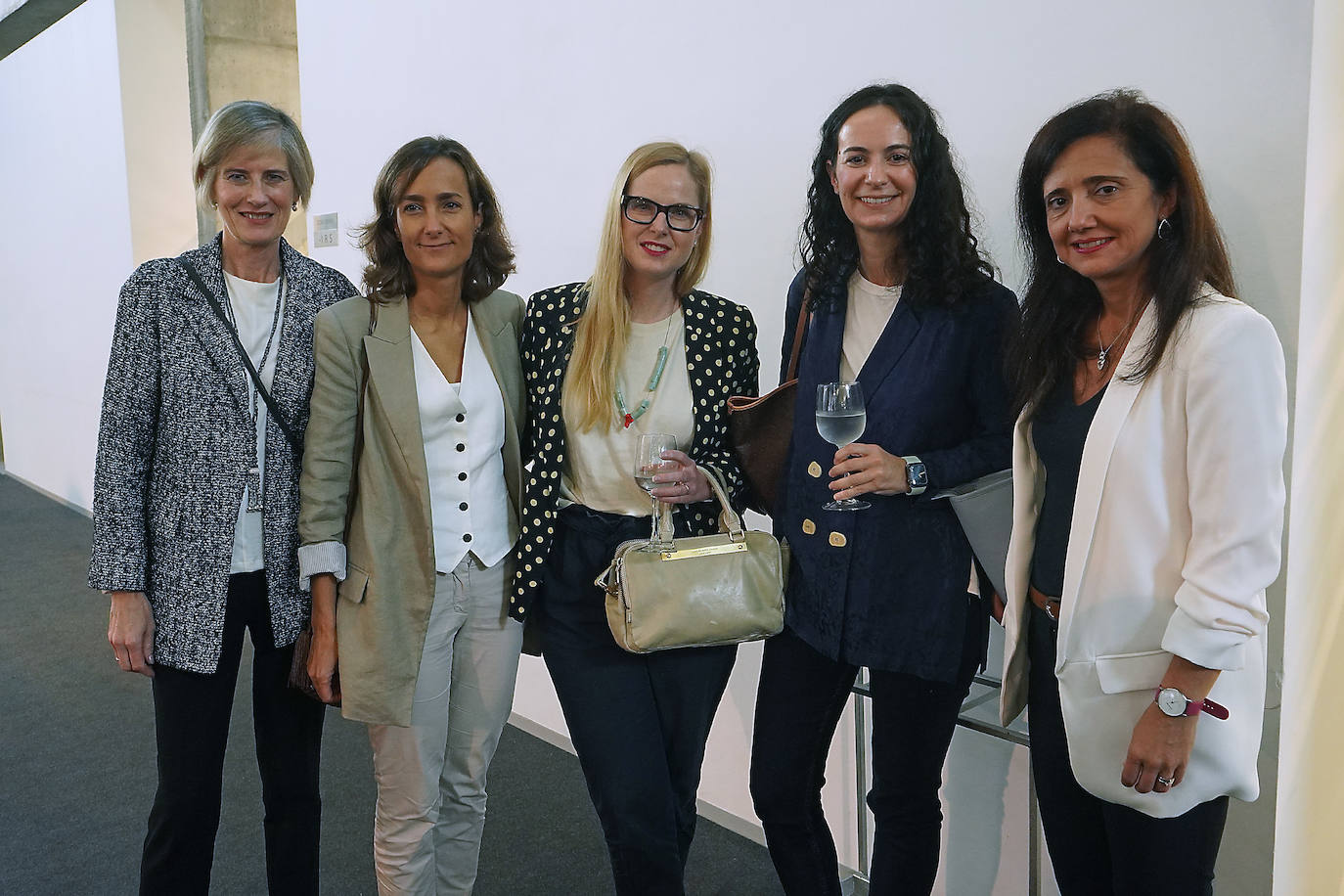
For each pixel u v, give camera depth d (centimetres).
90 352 696
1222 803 132
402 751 183
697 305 186
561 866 253
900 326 166
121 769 313
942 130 204
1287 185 158
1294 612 115
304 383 185
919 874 175
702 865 253
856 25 218
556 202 309
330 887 243
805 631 173
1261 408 118
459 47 336
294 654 187
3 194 833
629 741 176
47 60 716
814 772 181
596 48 285
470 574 183
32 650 432
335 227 412
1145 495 127
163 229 639
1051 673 145
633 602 168
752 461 188
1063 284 143
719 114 252
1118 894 138
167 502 178
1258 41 159
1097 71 179
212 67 560
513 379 191
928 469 159
